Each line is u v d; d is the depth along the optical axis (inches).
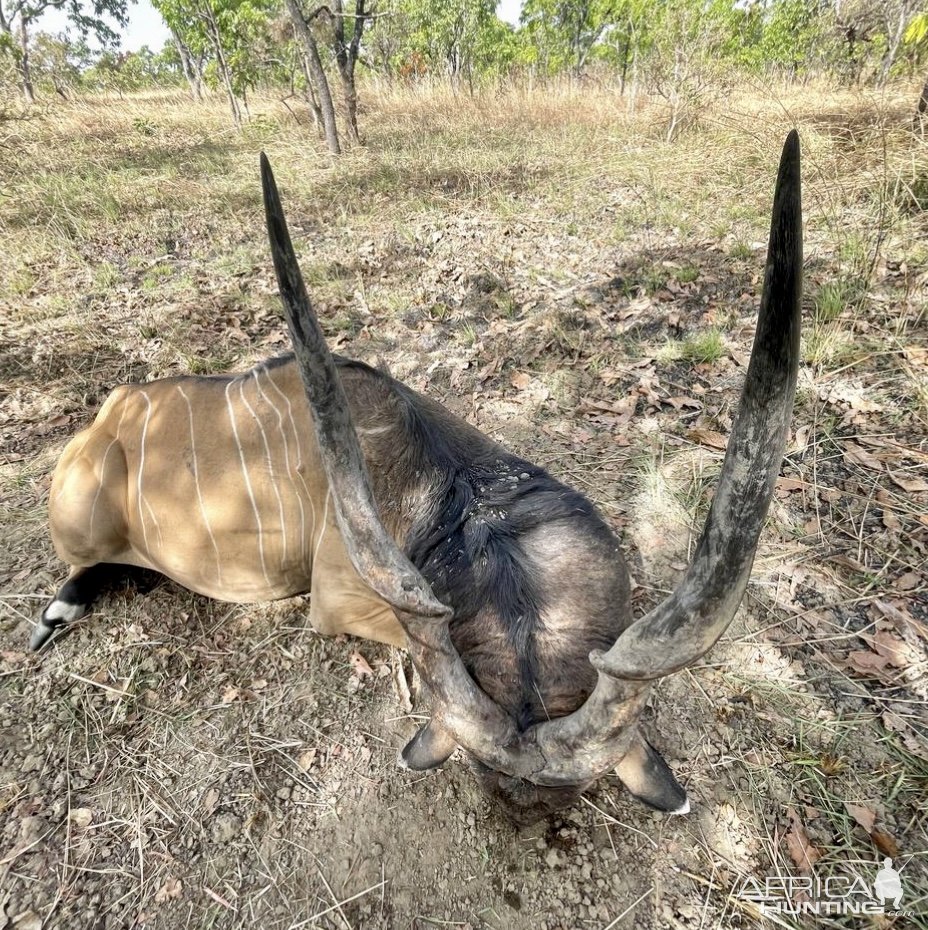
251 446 109.6
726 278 216.1
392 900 91.9
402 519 92.7
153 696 117.0
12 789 104.7
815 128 306.3
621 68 602.5
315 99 483.8
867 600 121.6
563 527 84.9
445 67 775.1
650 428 162.4
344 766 105.9
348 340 214.2
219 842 98.3
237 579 119.0
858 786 98.8
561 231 275.7
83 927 91.0
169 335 222.1
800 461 147.7
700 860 93.2
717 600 49.4
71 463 119.4
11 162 424.2
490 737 67.8
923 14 186.7
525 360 191.3
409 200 331.0
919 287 190.1
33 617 130.0
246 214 336.8
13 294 259.1
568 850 94.5
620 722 61.8
